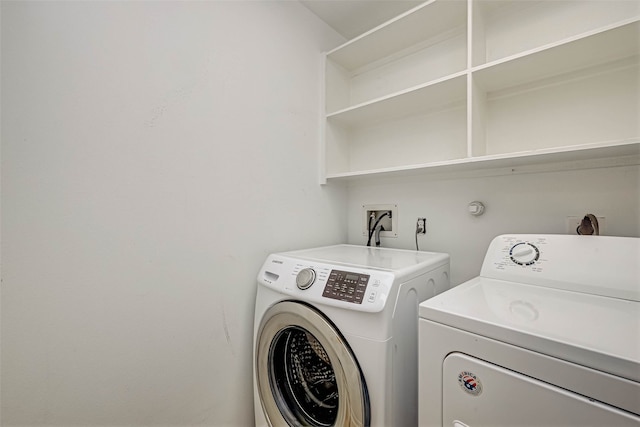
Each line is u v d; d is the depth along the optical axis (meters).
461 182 1.42
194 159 1.11
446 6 1.29
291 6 1.51
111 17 0.91
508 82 1.22
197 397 1.11
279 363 1.18
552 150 0.97
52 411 0.80
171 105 1.04
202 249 1.13
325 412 1.05
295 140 1.53
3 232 0.73
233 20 1.24
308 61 1.61
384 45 1.60
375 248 1.56
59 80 0.81
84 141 0.85
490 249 1.08
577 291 0.86
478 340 0.64
